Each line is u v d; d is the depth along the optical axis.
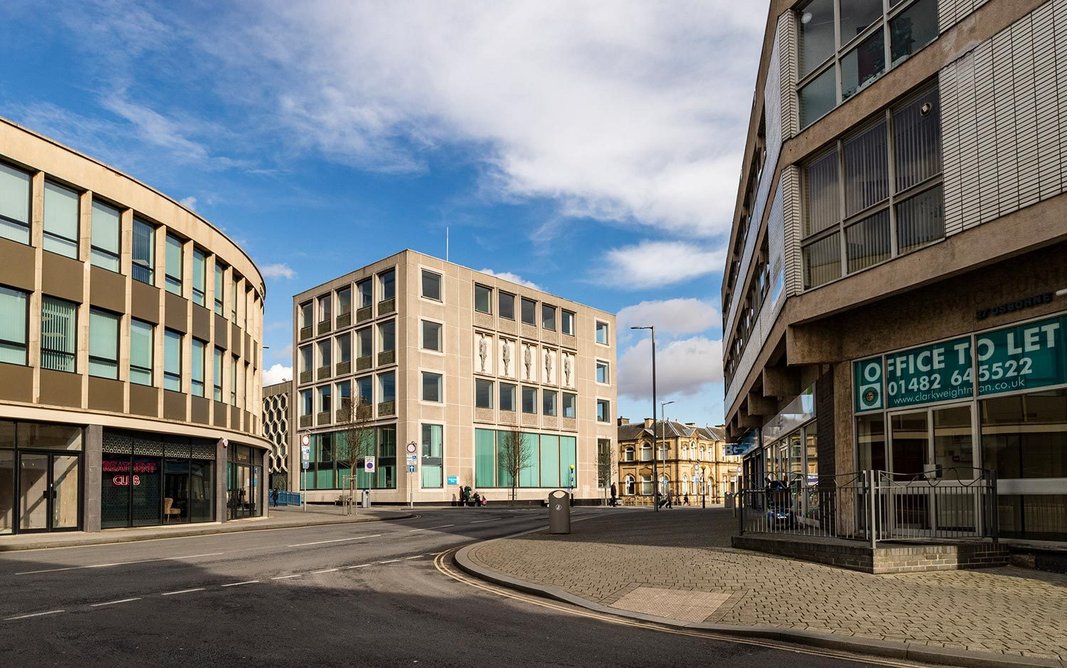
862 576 11.09
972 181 11.88
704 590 10.54
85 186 23.89
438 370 56.56
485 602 10.45
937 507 13.43
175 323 27.45
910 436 14.29
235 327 32.75
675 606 9.69
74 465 23.48
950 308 13.39
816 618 8.63
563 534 20.89
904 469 14.38
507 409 62.47
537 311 66.25
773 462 27.03
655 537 18.67
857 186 14.73
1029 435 11.95
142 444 26.02
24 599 10.27
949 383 13.45
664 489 106.38
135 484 25.61
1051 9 10.74
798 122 16.28
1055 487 11.50
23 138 22.14
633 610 9.62
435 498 55.06
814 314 15.38
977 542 12.01
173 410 27.08
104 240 24.78
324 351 62.19
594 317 72.62
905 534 13.72
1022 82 11.12
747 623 8.59
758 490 15.77
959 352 13.26
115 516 24.69
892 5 13.81
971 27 11.99
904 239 13.55
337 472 59.47
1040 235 10.76
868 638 7.71
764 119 21.17
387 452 55.34
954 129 12.24
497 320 62.12
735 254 33.53
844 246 14.93
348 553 16.86
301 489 61.94
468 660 7.13
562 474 66.75
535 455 64.25
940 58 12.56
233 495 32.00
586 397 70.12
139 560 15.20
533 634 8.34
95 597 10.46
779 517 14.75
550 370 67.00
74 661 6.93
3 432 21.80
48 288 22.73
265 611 9.52
